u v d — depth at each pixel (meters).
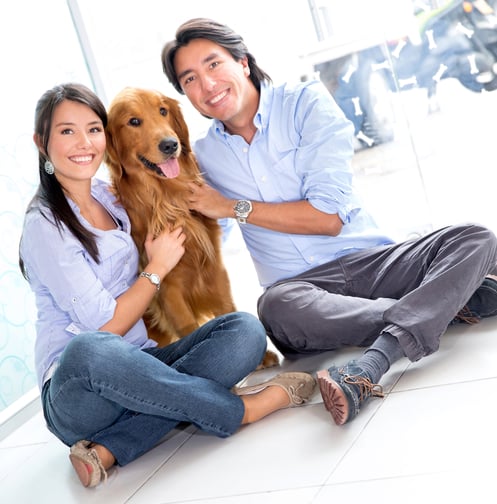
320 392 1.96
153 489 1.82
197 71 2.29
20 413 2.79
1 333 2.80
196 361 2.00
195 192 2.41
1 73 3.05
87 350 1.86
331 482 1.56
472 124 3.30
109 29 3.68
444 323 1.94
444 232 2.14
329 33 3.47
